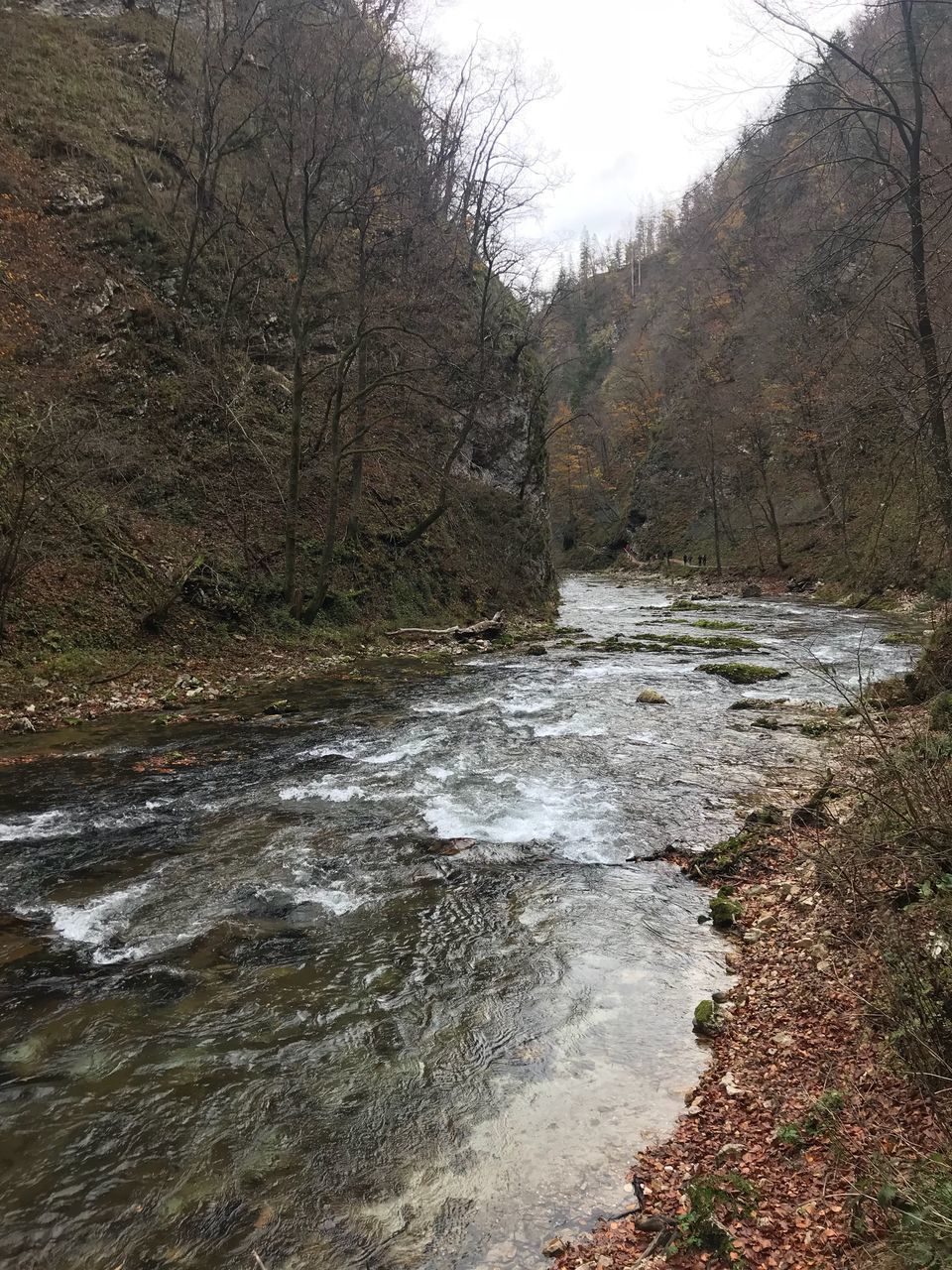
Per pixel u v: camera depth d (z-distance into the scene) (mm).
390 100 27062
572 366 106312
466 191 31422
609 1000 4871
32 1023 4668
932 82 13086
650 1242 3025
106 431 16516
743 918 5871
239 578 19062
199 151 25922
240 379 23219
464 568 28984
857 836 5316
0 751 10945
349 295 24719
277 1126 3801
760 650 20719
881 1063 3750
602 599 45156
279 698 14891
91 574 15898
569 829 7820
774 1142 3461
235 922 5961
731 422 53625
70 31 30188
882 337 10750
